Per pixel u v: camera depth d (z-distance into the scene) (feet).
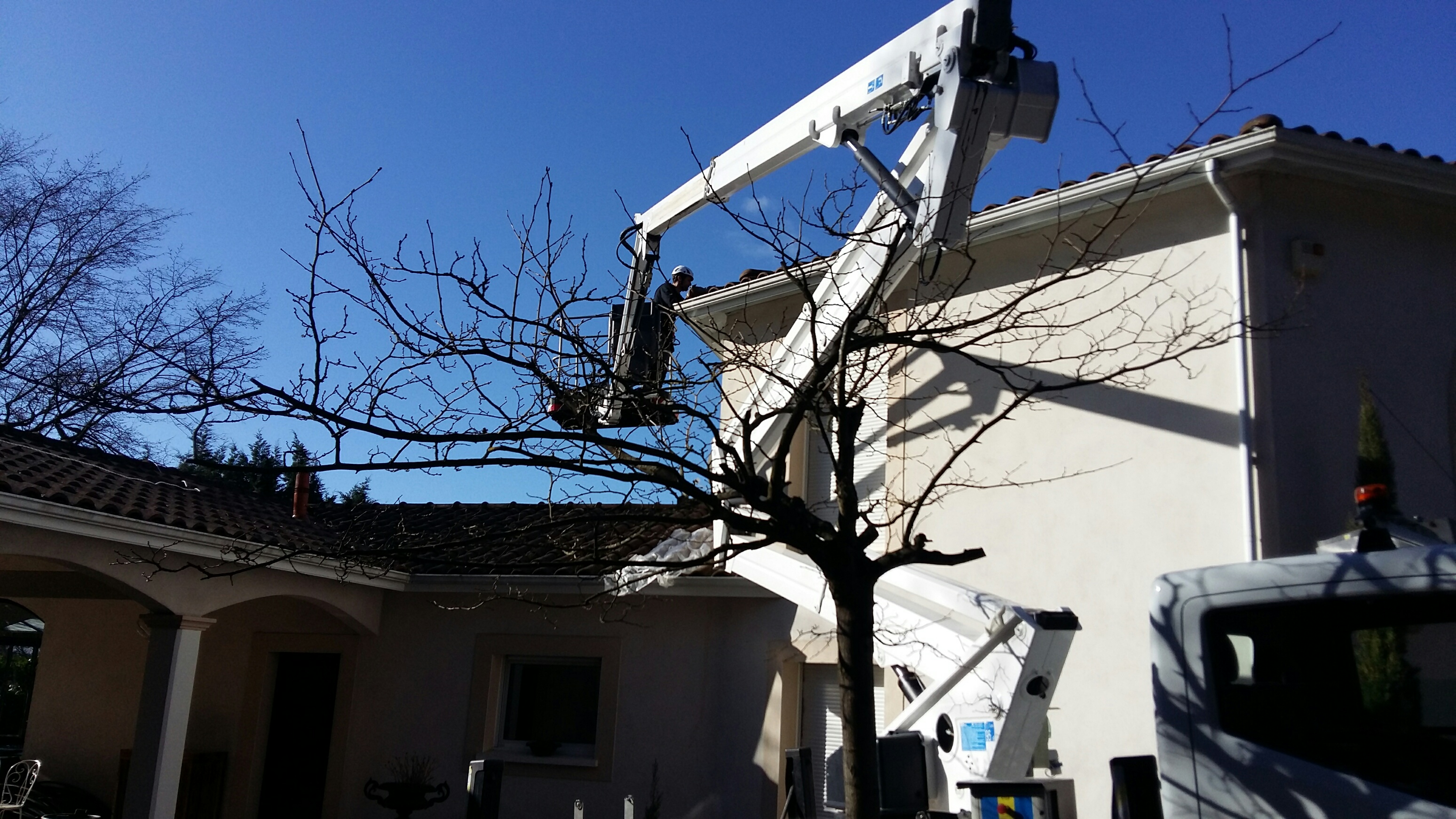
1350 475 25.25
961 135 17.13
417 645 40.57
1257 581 13.44
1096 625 26.76
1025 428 29.17
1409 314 27.04
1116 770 14.42
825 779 33.22
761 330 35.65
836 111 20.58
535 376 18.29
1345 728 12.39
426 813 38.70
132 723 42.34
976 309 30.40
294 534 38.04
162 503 34.14
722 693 35.83
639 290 24.26
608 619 37.14
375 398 17.01
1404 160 26.11
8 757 47.85
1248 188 26.40
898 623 19.38
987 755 16.14
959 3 18.08
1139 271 27.73
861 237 18.80
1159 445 26.58
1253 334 25.25
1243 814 12.96
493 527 43.83
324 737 41.29
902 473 30.09
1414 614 12.11
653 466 16.76
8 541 27.12
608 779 36.60
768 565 26.81
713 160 21.22
